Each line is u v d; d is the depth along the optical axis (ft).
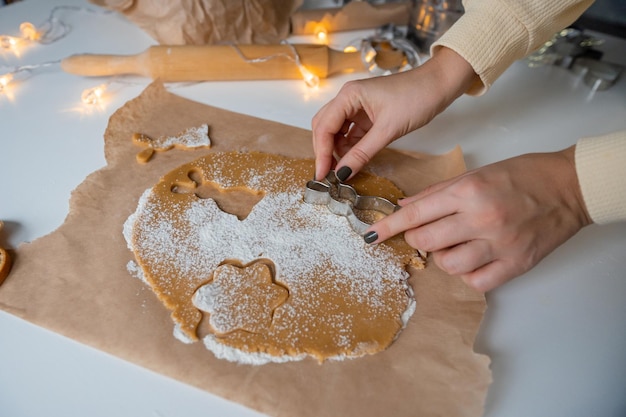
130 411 1.15
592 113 2.06
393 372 1.22
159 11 2.17
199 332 1.29
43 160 1.73
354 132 1.80
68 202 1.59
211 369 1.21
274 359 1.24
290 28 2.37
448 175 1.73
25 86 2.05
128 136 1.81
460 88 1.69
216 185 1.66
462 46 1.64
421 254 1.48
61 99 2.00
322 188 1.60
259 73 2.10
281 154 1.78
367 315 1.33
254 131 1.87
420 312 1.35
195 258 1.44
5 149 1.76
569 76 2.26
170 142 1.78
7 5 2.59
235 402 1.17
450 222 1.32
